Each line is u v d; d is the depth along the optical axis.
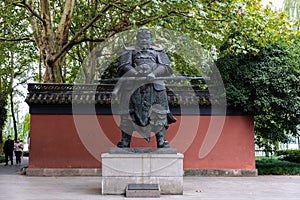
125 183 10.36
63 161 16.50
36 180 14.52
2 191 11.30
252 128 17.00
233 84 17.02
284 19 17.05
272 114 17.16
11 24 23.36
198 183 13.67
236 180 14.82
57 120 16.77
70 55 24.97
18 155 24.08
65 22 18.41
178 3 13.75
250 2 15.70
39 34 19.38
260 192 11.34
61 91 16.97
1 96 28.75
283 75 16.22
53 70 18.25
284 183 13.82
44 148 16.56
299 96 16.67
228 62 16.91
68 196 10.16
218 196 10.36
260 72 16.36
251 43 16.73
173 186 10.45
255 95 16.66
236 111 17.00
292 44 17.72
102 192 10.36
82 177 15.78
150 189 9.96
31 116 16.73
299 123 17.62
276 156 25.14
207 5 15.16
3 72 31.91
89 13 20.81
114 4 15.77
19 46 26.97
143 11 13.62
